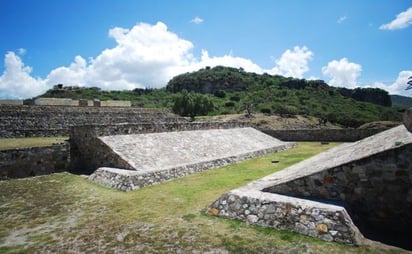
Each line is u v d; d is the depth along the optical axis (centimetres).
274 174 1081
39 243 666
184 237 671
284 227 688
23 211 884
